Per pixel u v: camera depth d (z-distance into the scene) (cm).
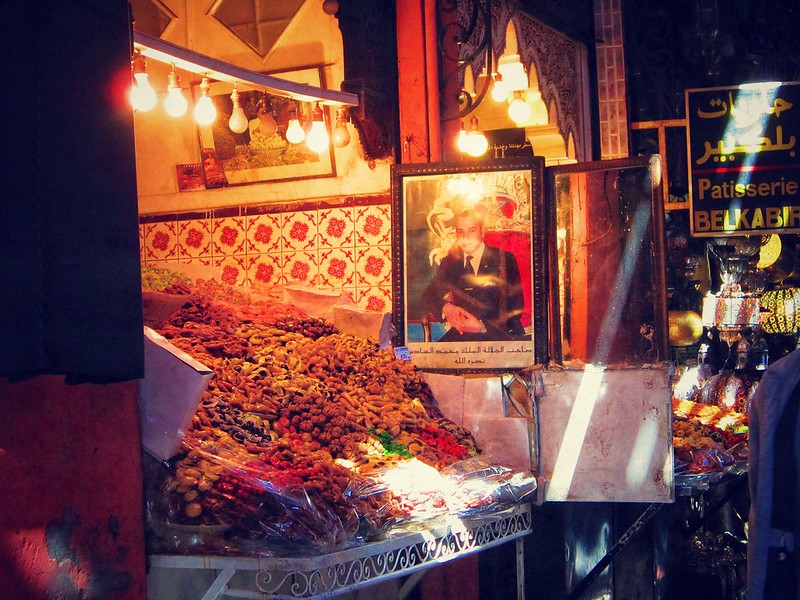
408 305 497
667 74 870
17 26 194
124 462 270
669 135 854
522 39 668
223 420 318
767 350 814
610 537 640
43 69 198
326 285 551
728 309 798
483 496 369
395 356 464
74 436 251
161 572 304
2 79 189
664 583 682
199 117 459
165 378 281
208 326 400
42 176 196
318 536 274
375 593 423
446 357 491
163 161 584
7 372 187
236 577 321
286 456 307
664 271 473
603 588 629
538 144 790
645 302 475
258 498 275
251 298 488
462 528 355
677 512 710
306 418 352
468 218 495
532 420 421
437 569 487
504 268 491
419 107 531
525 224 490
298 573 271
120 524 267
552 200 490
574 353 482
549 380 421
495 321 489
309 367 407
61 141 202
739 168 810
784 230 799
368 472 329
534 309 486
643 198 478
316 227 554
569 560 566
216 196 575
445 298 494
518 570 429
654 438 414
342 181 548
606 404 418
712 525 771
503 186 493
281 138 559
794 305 867
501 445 425
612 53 824
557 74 752
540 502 418
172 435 279
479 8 573
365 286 543
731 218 807
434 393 446
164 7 576
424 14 529
